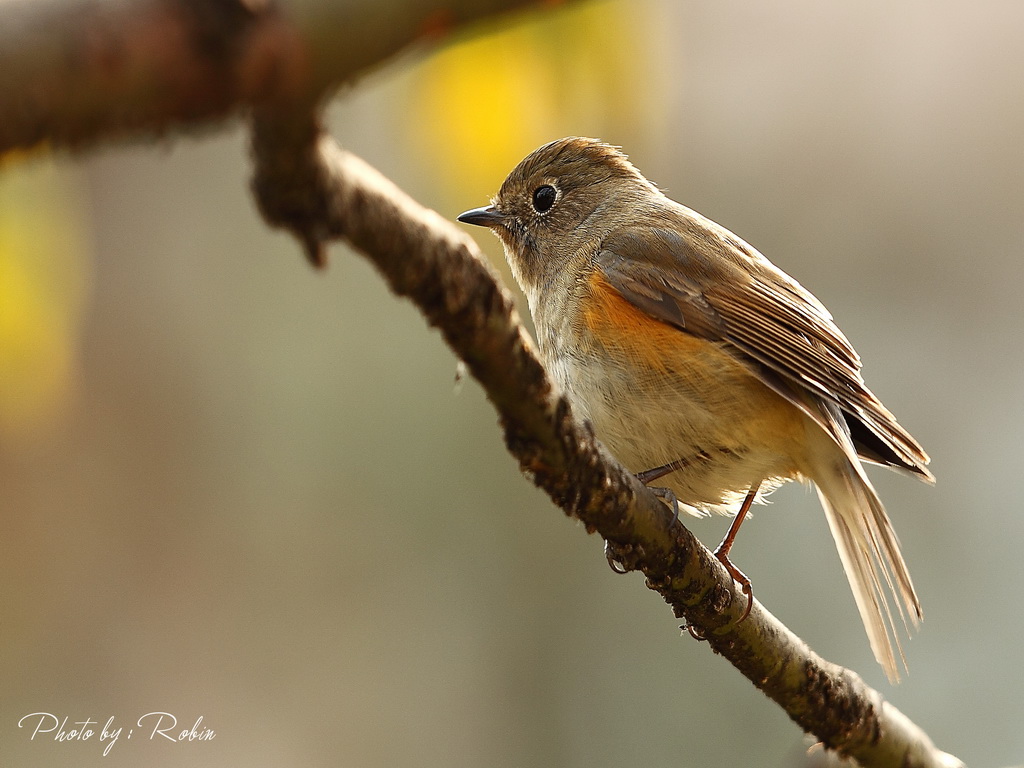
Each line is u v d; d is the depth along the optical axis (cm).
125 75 192
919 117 1485
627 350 668
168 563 1298
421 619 1259
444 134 454
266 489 1294
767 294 715
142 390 1314
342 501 1279
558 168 807
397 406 1284
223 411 1311
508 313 336
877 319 1438
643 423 664
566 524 1266
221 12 195
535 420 376
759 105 1428
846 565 686
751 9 1428
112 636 1266
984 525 1325
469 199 461
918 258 1447
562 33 448
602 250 723
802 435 676
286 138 255
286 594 1276
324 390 1296
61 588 1284
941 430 1387
